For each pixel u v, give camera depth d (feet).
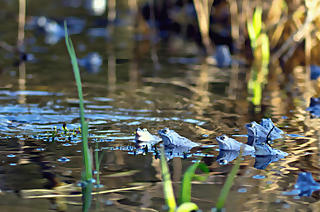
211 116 28.84
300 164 20.94
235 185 18.45
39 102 31.07
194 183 18.61
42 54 47.37
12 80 37.19
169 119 27.99
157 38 57.88
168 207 16.30
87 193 17.52
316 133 25.63
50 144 23.22
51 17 65.16
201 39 56.59
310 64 45.73
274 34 49.85
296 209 16.25
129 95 33.58
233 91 35.60
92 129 25.79
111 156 21.74
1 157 21.21
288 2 48.39
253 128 25.14
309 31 45.70
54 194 17.37
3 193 17.37
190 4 60.90
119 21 65.87
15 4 72.74
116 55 48.34
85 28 61.05
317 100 32.12
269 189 18.06
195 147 23.35
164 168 16.71
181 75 40.91
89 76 39.52
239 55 50.06
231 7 53.26
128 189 17.92
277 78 40.52
